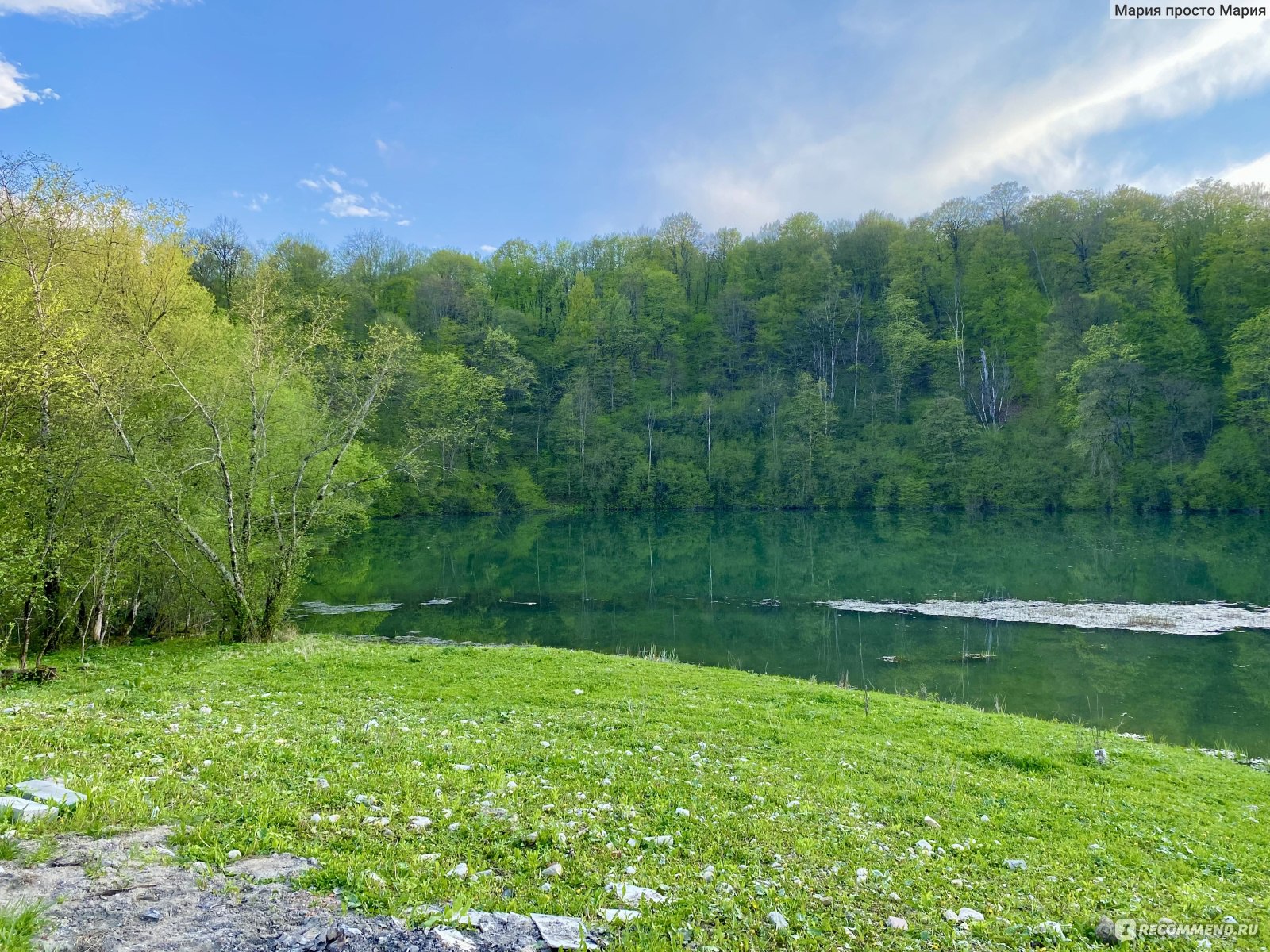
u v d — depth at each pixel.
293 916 5.07
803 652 28.81
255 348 23.69
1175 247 94.38
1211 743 19.08
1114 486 77.56
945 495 88.69
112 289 23.16
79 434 18.83
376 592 43.84
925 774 11.97
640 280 115.88
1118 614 35.09
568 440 98.81
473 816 7.47
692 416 105.38
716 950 5.36
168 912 4.94
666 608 38.28
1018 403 96.62
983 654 28.30
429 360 78.81
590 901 5.85
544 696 16.31
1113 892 7.72
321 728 11.20
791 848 7.83
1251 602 37.59
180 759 8.46
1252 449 72.00
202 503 23.52
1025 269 103.38
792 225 124.50
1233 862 9.20
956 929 6.30
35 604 17.81
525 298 123.56
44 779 7.13
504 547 67.31
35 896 4.93
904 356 98.19
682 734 13.22
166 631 26.95
